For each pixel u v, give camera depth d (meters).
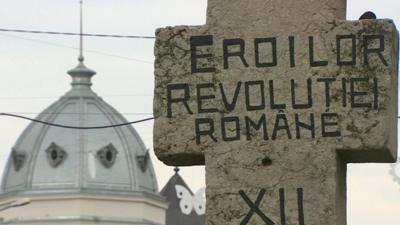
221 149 12.40
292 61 12.37
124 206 116.19
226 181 12.37
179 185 119.19
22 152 118.25
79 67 123.56
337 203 12.27
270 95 12.38
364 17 12.49
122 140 119.12
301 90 12.34
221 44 12.48
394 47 12.40
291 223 12.23
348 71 12.28
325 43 12.34
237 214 12.33
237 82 12.43
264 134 12.34
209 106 12.45
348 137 12.22
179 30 12.55
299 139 12.29
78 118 119.94
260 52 12.43
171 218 118.50
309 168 12.25
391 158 12.45
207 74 12.48
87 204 114.56
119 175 117.31
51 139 118.38
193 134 12.44
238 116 12.40
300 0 12.42
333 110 12.27
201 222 119.19
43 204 114.75
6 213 116.06
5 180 117.88
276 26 12.44
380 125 12.19
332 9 12.38
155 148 12.47
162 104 12.50
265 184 12.31
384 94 12.21
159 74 12.53
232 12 12.51
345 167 12.68
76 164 116.38
